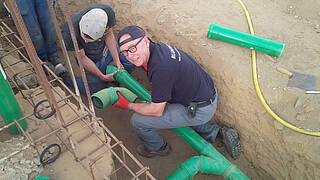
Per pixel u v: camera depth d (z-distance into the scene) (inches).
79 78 120.0
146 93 107.1
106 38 113.3
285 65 103.7
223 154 108.3
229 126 109.7
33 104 73.5
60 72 118.5
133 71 136.2
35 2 104.9
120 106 96.3
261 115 97.0
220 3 130.3
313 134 87.4
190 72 80.2
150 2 134.6
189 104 87.6
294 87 96.5
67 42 103.3
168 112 90.7
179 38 119.4
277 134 93.2
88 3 148.3
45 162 65.3
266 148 98.0
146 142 100.7
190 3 130.9
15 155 66.4
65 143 70.9
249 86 100.1
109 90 95.2
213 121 116.8
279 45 103.1
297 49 109.2
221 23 120.1
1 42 115.0
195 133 101.7
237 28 117.6
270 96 96.2
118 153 108.8
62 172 66.9
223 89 106.8
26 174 64.3
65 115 79.7
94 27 93.3
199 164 90.6
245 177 90.0
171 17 125.5
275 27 119.0
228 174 91.0
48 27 114.7
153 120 91.1
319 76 99.1
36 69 59.0
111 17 104.0
